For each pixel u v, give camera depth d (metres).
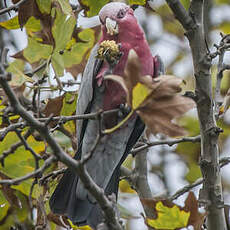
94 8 8.84
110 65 7.86
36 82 7.80
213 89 10.45
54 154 5.62
